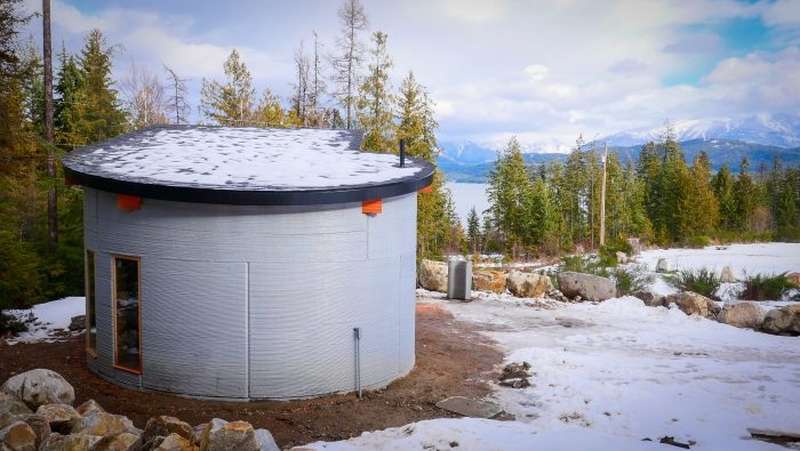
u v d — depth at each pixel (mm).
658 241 55562
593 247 48312
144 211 8625
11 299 16453
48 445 5664
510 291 17828
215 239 8375
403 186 9227
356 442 6945
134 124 44656
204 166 9586
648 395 8578
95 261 9375
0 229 18266
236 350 8523
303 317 8602
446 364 10539
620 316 15102
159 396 8750
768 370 10008
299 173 9391
